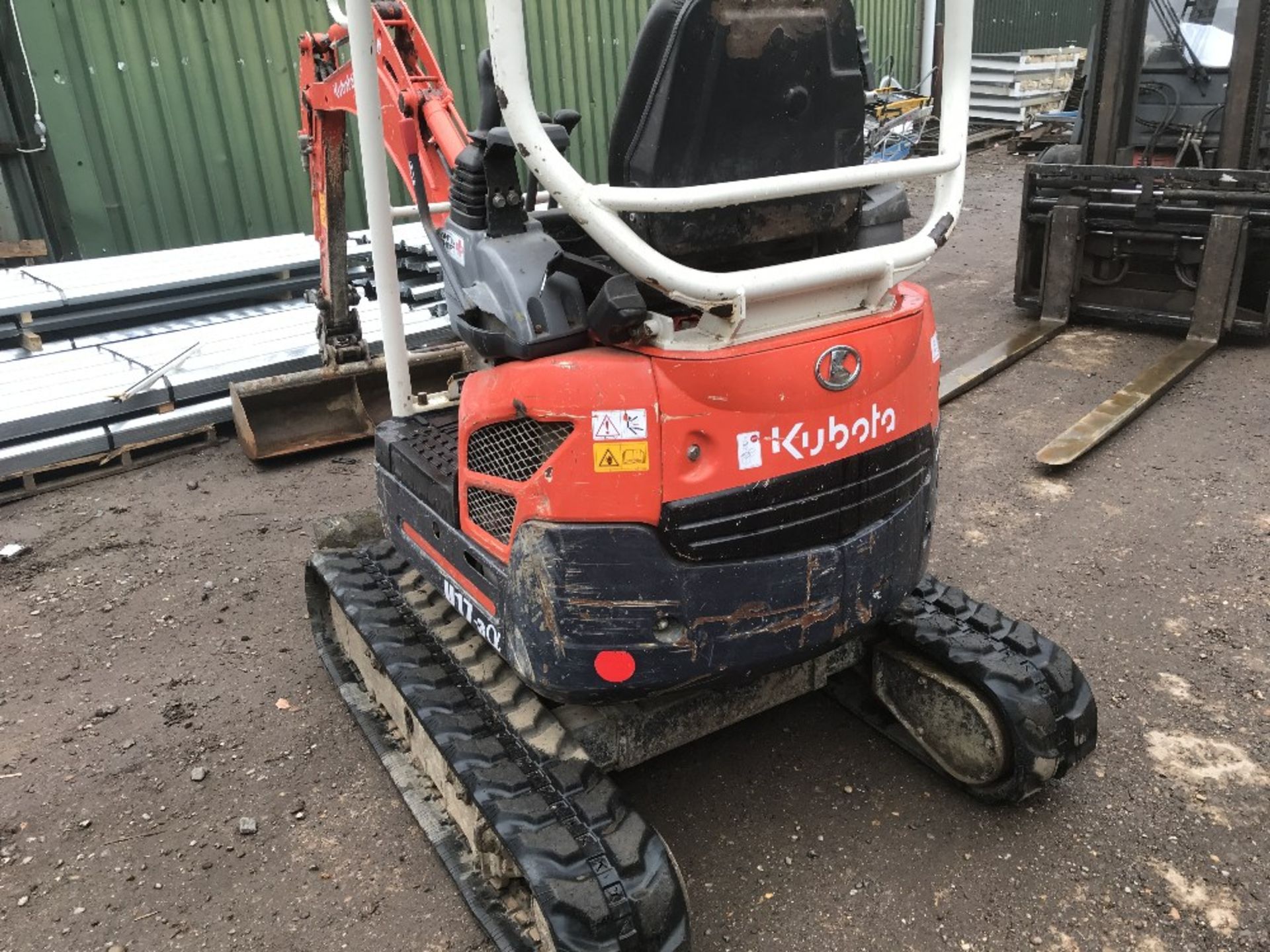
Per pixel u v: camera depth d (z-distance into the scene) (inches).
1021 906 107.3
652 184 87.0
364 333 255.4
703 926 106.4
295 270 281.4
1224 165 265.6
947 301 328.8
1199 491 196.9
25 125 295.7
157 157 314.3
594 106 420.2
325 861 118.2
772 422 89.6
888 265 91.0
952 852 114.9
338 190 201.9
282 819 125.2
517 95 77.3
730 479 89.9
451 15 366.6
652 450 87.5
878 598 102.6
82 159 301.0
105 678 155.5
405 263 292.0
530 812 94.2
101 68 298.0
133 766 135.4
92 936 108.9
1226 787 122.3
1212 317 264.8
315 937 107.7
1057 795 122.6
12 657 161.5
